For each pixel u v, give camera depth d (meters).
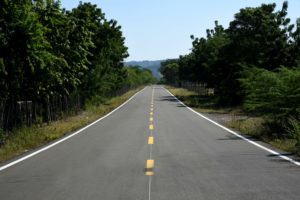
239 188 8.25
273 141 15.79
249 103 23.72
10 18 16.66
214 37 57.28
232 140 16.44
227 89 42.00
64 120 27.73
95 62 41.50
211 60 51.19
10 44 16.88
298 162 11.27
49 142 16.72
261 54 36.56
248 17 40.31
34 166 11.15
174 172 9.99
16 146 14.79
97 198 7.61
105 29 42.44
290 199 7.38
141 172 10.03
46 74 21.64
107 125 24.17
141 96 71.75
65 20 24.17
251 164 11.02
